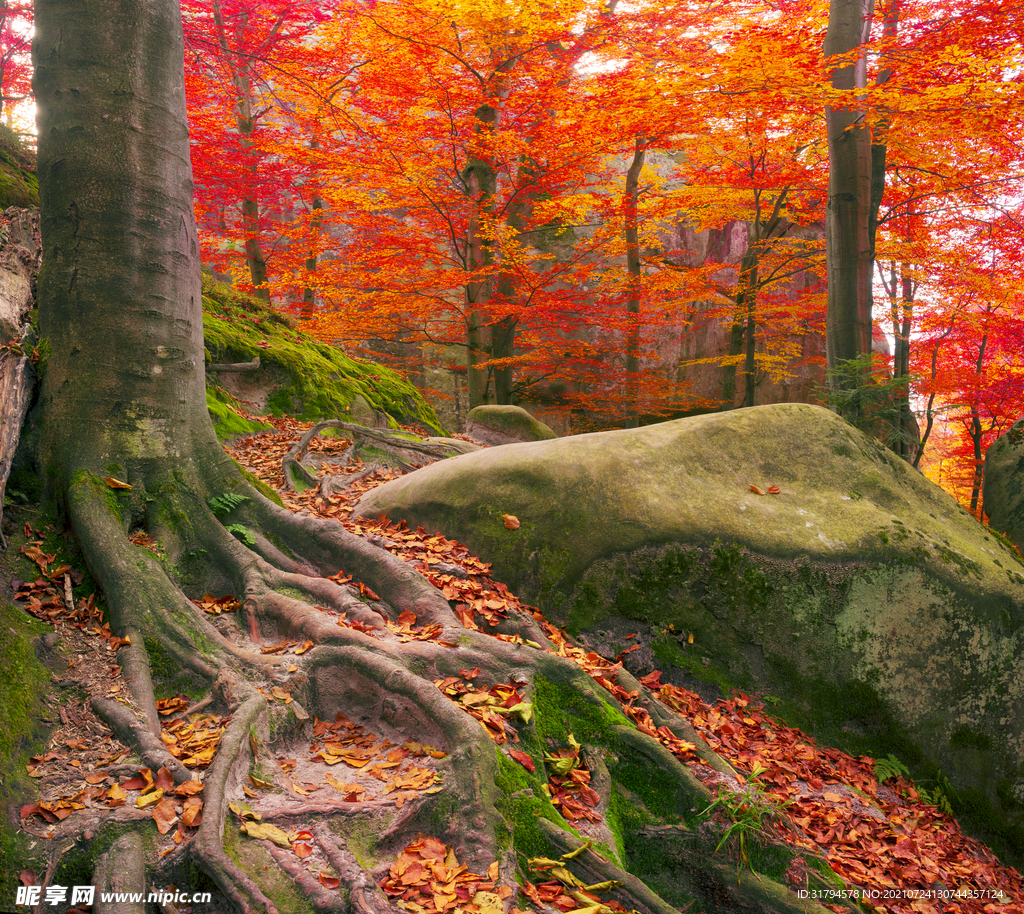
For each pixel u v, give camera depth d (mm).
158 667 2912
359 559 3893
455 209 12234
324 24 10977
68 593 3102
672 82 8047
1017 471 8641
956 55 7125
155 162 3625
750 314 14531
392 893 2090
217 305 9289
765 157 13672
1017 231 10023
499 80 10719
